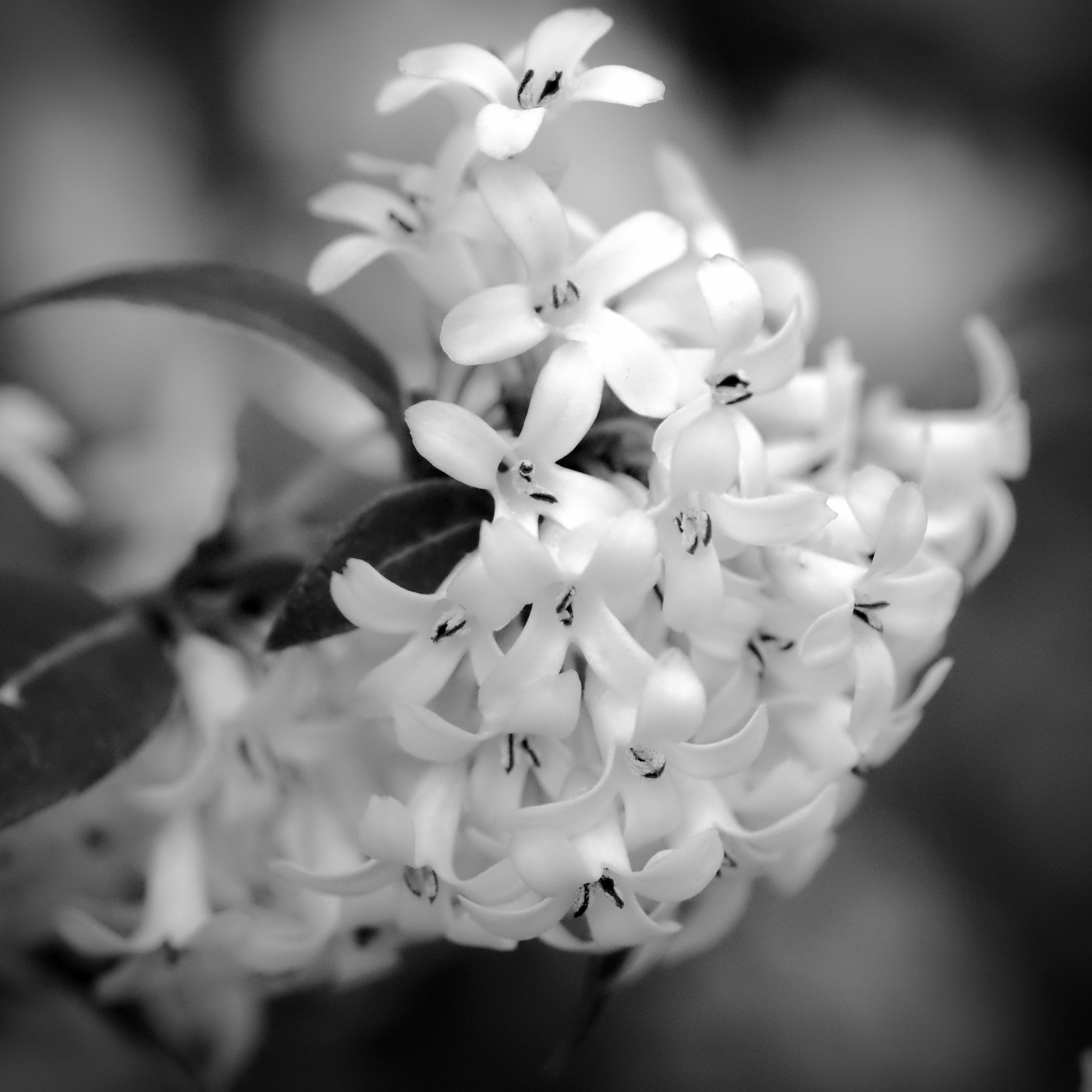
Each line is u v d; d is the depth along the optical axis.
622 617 0.15
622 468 0.16
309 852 0.17
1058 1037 0.21
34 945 0.18
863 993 0.21
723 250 0.16
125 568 0.20
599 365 0.15
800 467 0.16
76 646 0.16
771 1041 0.21
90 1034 0.19
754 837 0.16
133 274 0.17
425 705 0.16
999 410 0.18
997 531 0.18
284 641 0.15
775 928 0.21
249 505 0.18
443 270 0.16
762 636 0.16
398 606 0.15
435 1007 0.20
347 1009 0.20
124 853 0.18
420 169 0.16
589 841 0.15
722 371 0.15
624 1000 0.21
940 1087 0.21
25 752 0.16
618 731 0.15
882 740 0.16
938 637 0.17
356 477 0.18
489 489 0.15
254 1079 0.20
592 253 0.15
